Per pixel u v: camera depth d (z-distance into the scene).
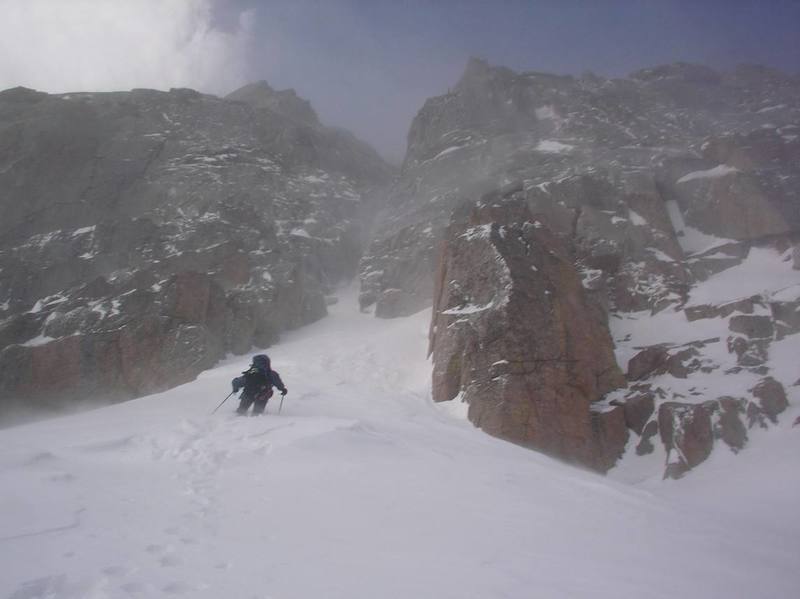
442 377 16.31
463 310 17.20
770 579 5.47
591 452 14.48
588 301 18.31
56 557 4.27
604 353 16.98
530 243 18.34
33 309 24.02
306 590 4.04
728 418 14.32
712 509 11.66
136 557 4.41
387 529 5.69
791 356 15.84
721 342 17.02
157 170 33.44
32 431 10.00
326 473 7.73
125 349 20.09
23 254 27.42
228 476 7.34
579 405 15.20
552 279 17.59
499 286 16.77
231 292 24.34
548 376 15.30
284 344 23.81
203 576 4.16
